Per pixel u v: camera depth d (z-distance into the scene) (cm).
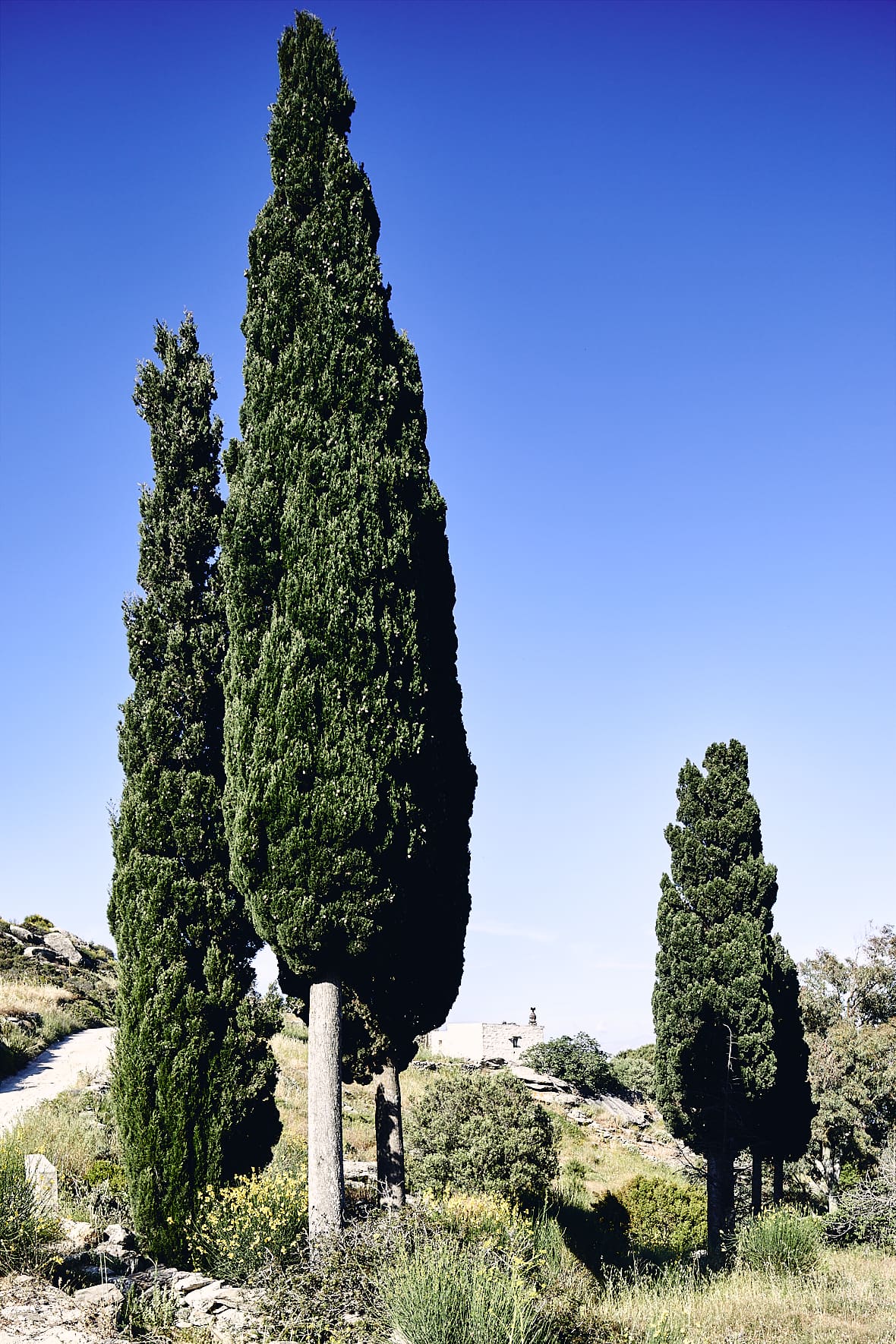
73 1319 786
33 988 3781
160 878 1278
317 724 1140
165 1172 1165
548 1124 2523
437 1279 813
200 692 1378
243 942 1317
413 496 1295
